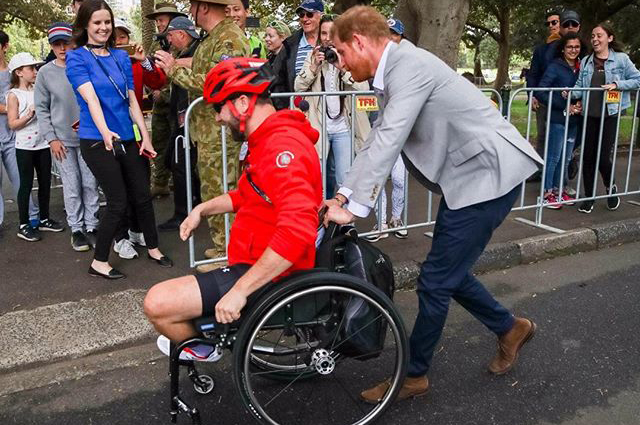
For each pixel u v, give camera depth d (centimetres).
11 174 511
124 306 362
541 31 2817
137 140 412
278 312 242
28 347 319
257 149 234
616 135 573
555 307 392
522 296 412
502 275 452
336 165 471
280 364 309
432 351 281
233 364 232
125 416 276
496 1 2058
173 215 575
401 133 244
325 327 252
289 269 242
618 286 427
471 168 261
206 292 235
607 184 593
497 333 304
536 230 518
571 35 586
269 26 616
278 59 514
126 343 332
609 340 346
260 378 304
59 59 457
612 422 270
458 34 834
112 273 413
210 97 237
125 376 310
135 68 519
